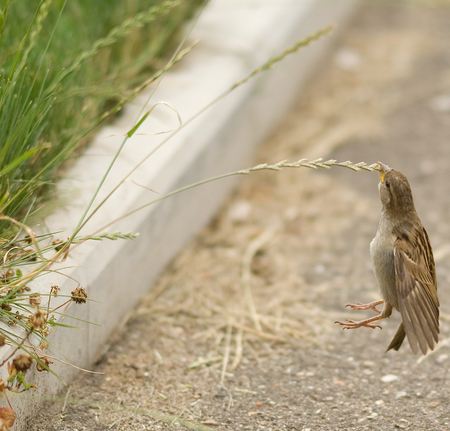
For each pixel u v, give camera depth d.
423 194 12.17
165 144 9.44
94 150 8.94
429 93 15.66
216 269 10.10
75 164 8.62
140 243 8.59
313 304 9.50
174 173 9.30
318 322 9.07
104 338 7.95
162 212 9.16
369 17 19.91
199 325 8.80
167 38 11.84
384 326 9.00
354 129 14.32
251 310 9.23
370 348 8.47
